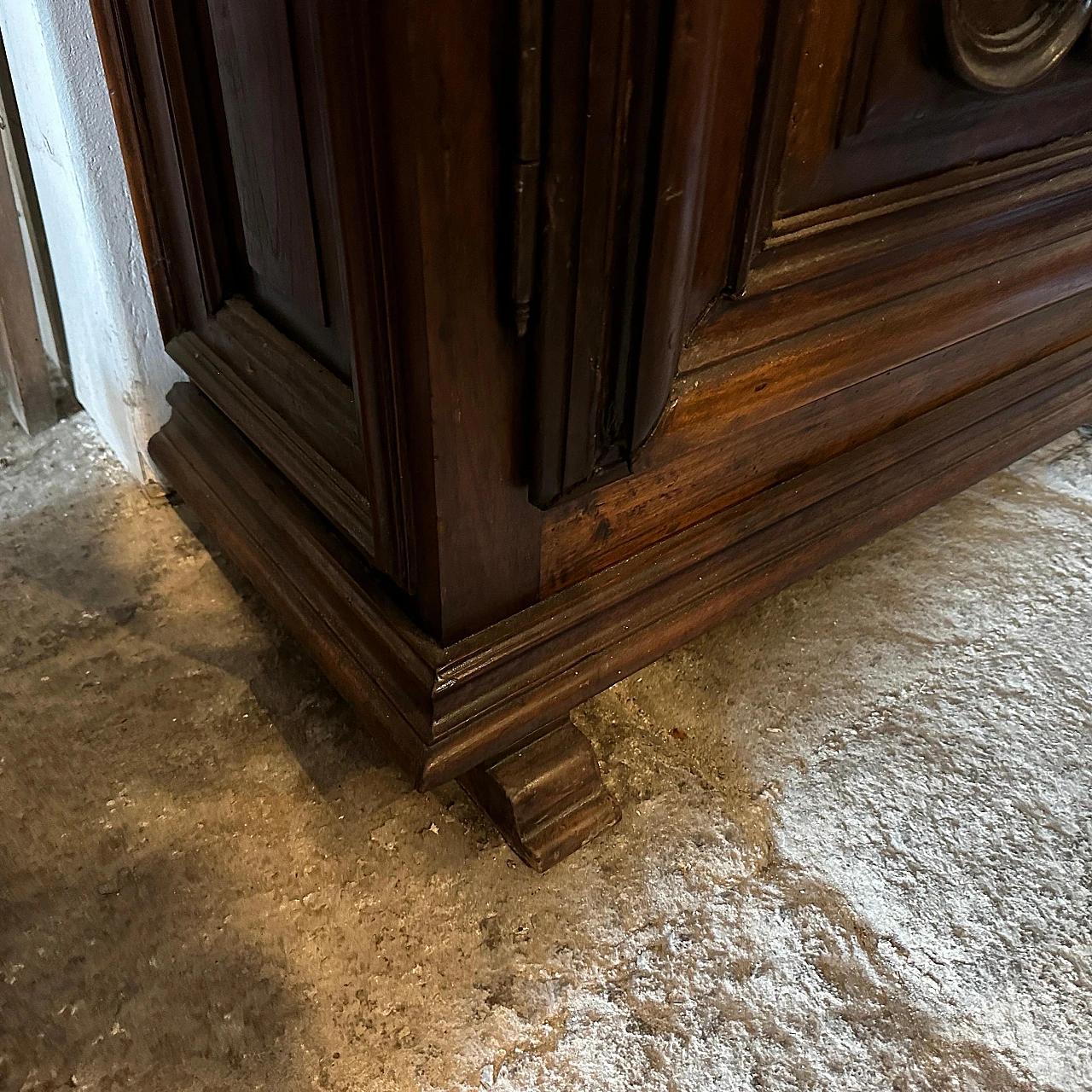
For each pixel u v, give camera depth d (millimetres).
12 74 903
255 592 961
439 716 645
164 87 656
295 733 828
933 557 1028
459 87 415
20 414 1130
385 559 646
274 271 684
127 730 823
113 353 968
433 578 612
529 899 715
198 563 992
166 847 740
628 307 529
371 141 432
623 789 791
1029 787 807
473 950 684
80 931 685
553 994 663
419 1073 620
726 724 848
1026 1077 631
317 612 758
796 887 729
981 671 905
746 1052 637
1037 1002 668
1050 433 1021
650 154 469
